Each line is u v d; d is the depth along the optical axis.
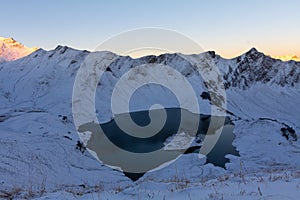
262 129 63.25
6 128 61.59
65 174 36.34
